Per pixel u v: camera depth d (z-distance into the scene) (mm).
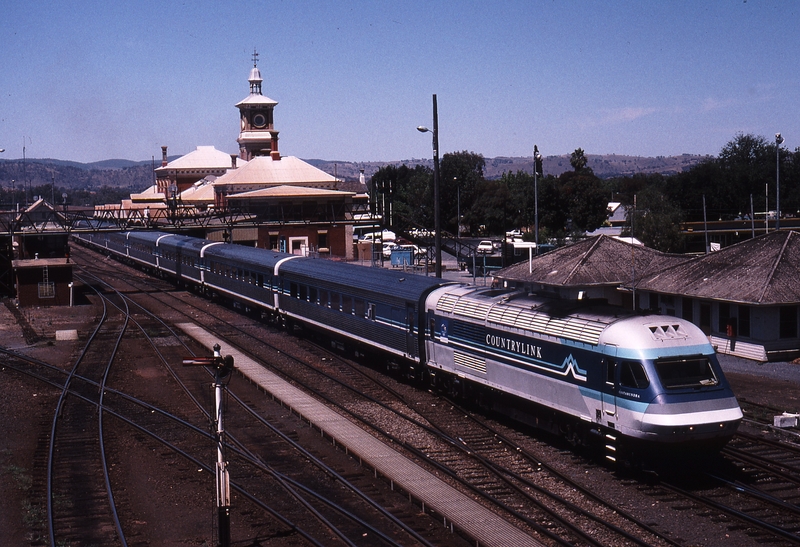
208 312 47938
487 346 21953
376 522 15398
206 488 17734
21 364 33125
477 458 18938
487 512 15336
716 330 32969
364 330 29984
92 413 24859
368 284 29578
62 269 51500
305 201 68312
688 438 16250
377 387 27328
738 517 15055
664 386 16453
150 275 71875
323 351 34406
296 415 23812
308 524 15469
